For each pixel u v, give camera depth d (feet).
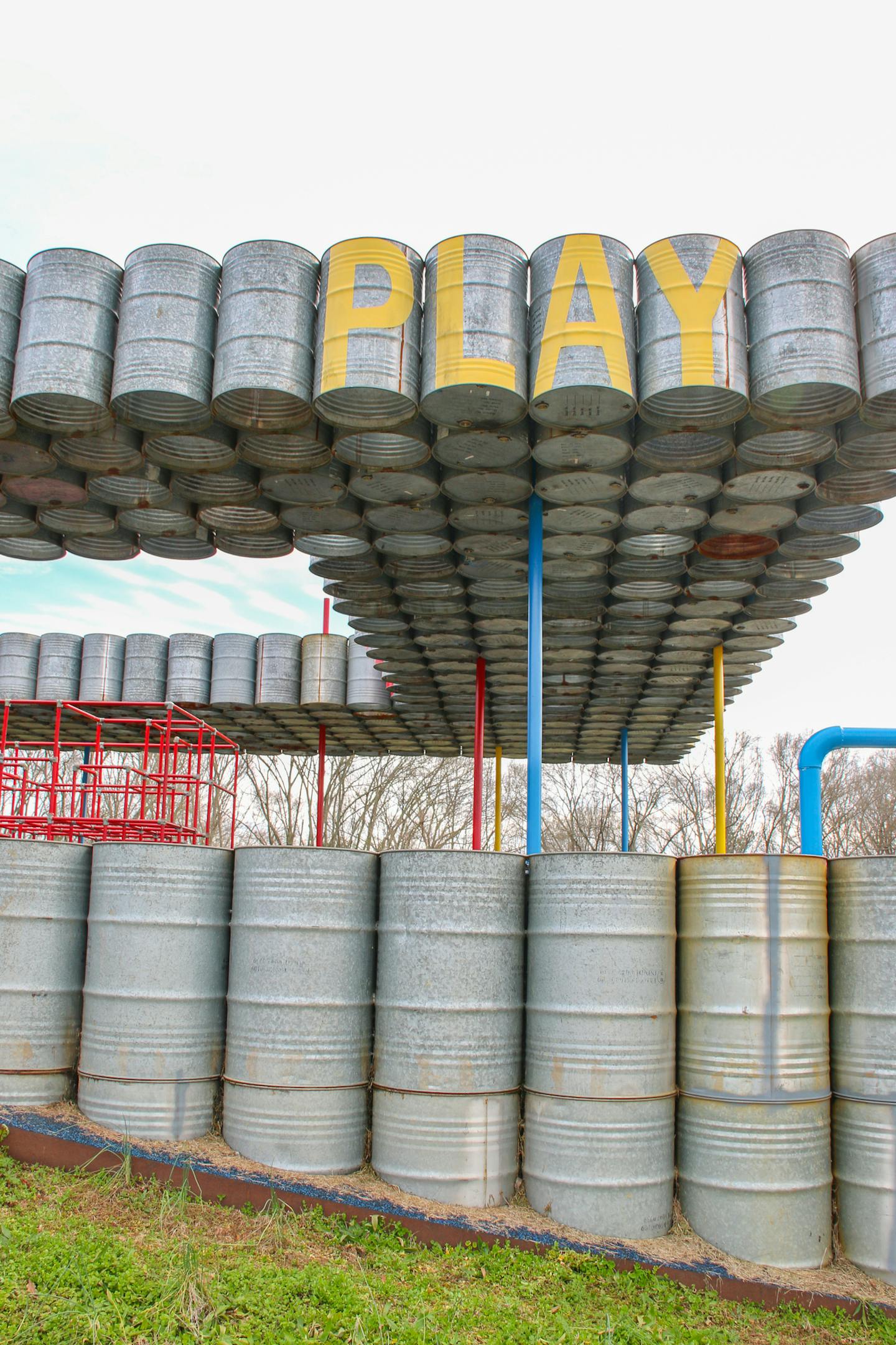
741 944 16.21
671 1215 15.93
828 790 115.85
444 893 16.89
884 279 19.66
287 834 110.73
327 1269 13.62
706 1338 12.87
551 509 26.02
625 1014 16.07
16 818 28.71
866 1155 15.62
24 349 20.54
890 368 19.35
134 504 26.89
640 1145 15.75
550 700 50.70
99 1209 15.20
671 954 16.74
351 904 17.44
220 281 21.15
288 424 21.30
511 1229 15.29
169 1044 17.38
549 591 33.96
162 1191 15.88
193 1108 17.40
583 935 16.40
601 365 19.39
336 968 17.11
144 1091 17.22
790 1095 15.72
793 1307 14.26
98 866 18.43
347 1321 12.20
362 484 24.94
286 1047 16.74
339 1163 16.63
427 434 22.47
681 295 19.75
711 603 34.60
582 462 22.91
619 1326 12.89
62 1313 11.77
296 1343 11.57
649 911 16.52
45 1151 16.69
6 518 28.12
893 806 112.16
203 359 20.56
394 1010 16.84
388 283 19.92
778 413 20.48
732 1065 15.90
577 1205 15.57
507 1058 16.72
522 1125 16.97
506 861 17.26
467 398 19.95
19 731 56.39
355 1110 16.98
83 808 46.03
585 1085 15.90
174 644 49.73
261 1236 14.57
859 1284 14.90
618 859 16.55
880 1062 15.80
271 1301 12.54
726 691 48.67
